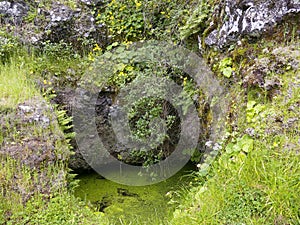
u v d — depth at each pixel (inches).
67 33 272.5
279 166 158.9
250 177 161.0
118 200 221.3
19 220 164.7
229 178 163.6
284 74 182.2
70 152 201.3
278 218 148.1
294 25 192.5
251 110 181.2
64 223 166.4
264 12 196.9
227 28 209.2
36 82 245.4
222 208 156.9
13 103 210.5
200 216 157.5
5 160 185.8
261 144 169.3
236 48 205.3
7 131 196.2
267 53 192.5
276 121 172.4
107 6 279.4
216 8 223.8
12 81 232.8
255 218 151.2
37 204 171.3
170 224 165.6
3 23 271.4
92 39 273.1
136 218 201.8
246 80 189.3
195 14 235.9
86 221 170.1
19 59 257.1
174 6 269.1
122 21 273.6
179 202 194.7
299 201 148.6
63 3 279.0
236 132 181.8
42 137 197.6
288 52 186.2
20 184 177.0
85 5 280.2
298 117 169.0
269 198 152.3
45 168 186.2
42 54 267.1
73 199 181.3
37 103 216.5
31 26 271.1
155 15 273.4
